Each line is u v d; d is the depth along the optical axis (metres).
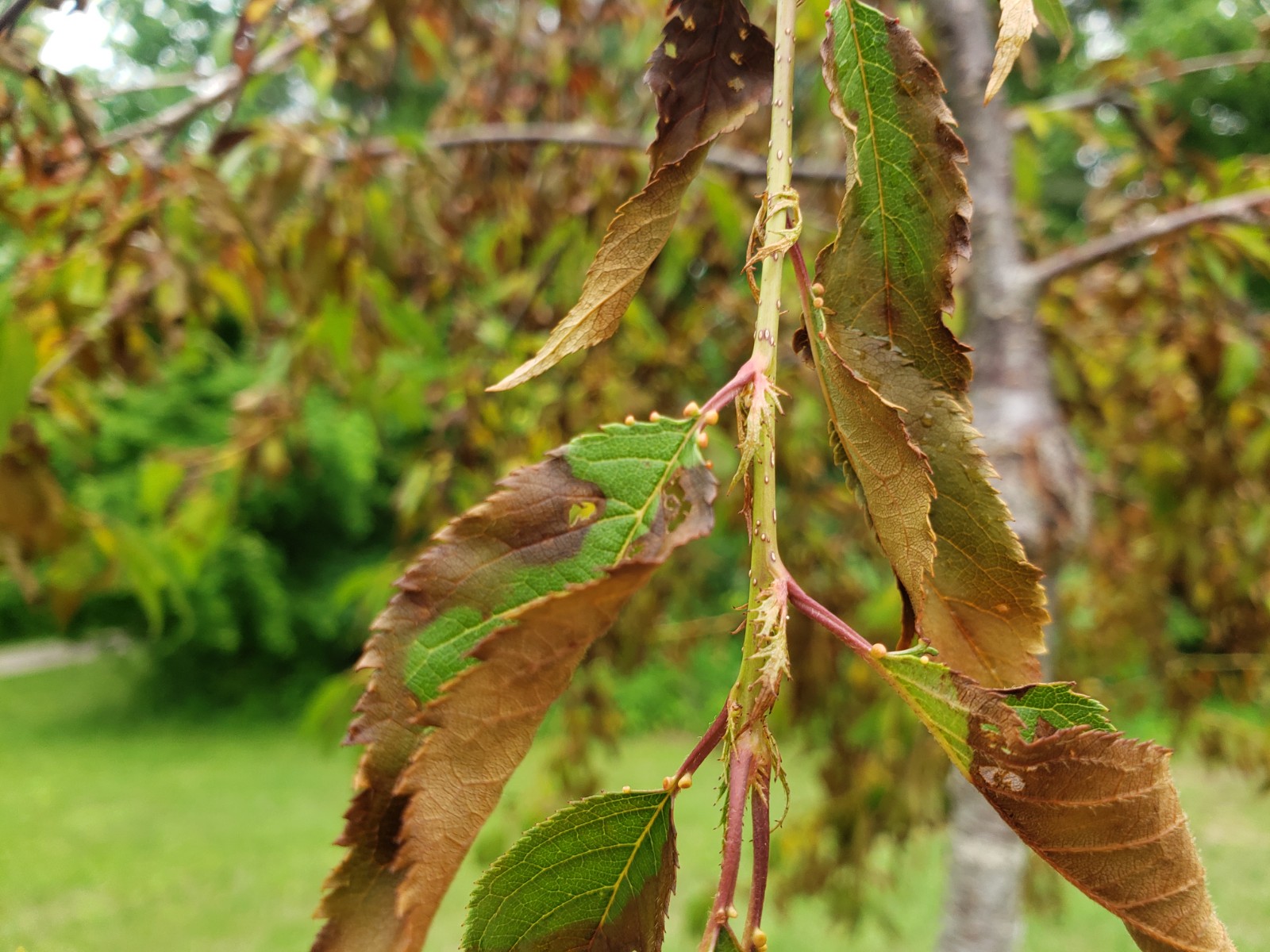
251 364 3.88
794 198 0.16
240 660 4.80
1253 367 0.95
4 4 0.53
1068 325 1.16
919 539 0.16
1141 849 0.15
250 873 2.55
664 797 0.16
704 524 0.15
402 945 0.14
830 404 0.17
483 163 1.23
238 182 0.78
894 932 1.26
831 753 1.41
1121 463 1.36
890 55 0.18
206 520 1.08
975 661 0.17
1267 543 1.20
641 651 1.36
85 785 3.44
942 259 0.17
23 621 5.92
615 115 1.33
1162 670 1.34
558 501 0.16
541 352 0.17
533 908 0.15
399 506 1.24
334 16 0.85
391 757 0.15
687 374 1.30
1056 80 1.36
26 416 0.65
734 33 0.19
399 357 1.13
